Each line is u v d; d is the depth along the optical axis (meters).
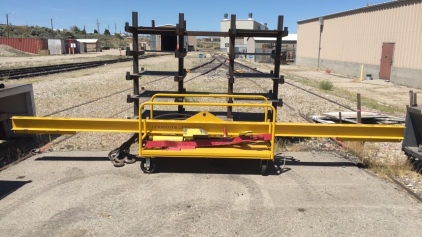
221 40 100.88
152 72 7.29
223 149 5.21
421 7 19.11
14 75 20.72
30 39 64.94
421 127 5.44
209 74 23.66
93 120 5.36
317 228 3.77
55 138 7.11
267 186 4.82
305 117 9.80
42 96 12.92
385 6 22.77
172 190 4.63
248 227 3.76
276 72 6.93
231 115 7.14
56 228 3.68
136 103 7.32
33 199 4.32
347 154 6.34
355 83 21.81
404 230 3.77
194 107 11.44
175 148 5.15
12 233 3.58
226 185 4.82
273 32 6.70
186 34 7.05
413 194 4.59
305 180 5.06
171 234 3.61
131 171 5.28
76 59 46.03
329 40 32.59
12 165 5.48
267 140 5.19
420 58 19.22
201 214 4.01
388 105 12.93
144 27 6.88
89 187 4.69
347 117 9.07
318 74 29.22
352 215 4.05
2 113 6.70
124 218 3.90
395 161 5.97
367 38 25.34
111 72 24.77
